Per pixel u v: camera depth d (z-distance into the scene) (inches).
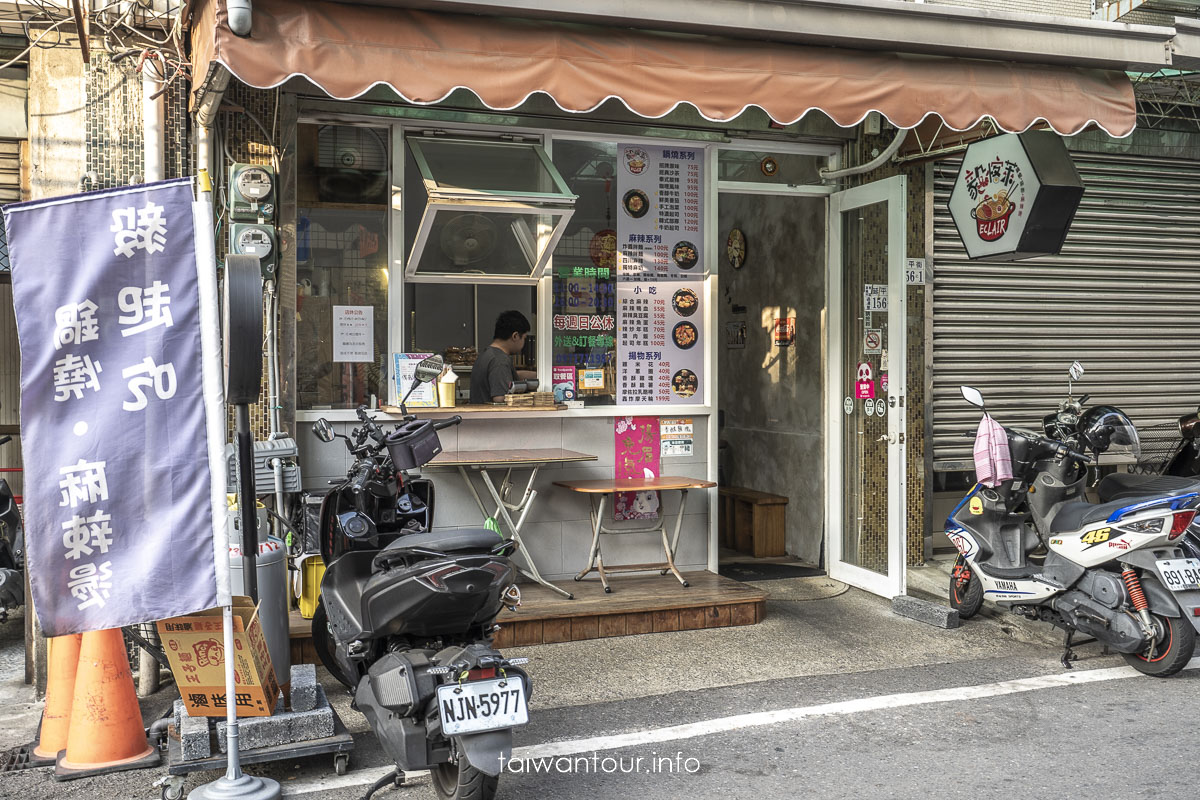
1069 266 308.7
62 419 136.5
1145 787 145.5
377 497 175.8
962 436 299.1
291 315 225.3
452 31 174.6
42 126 202.7
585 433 257.8
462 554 142.8
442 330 248.2
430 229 228.4
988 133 240.1
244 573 154.8
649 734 168.7
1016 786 146.4
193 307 139.4
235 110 218.2
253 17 161.8
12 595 229.1
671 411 265.7
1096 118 216.2
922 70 203.3
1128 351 317.4
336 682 199.0
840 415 282.2
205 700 147.5
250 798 138.9
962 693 189.0
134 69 207.3
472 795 129.7
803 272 306.7
